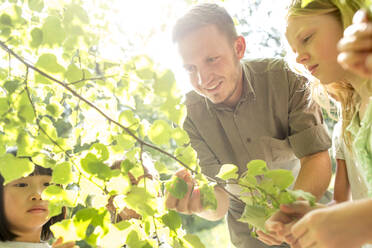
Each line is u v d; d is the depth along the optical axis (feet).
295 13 4.18
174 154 3.80
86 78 3.97
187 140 3.75
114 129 4.41
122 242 3.63
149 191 3.74
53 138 4.16
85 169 3.51
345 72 4.28
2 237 5.40
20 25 3.94
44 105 4.79
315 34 4.15
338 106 5.44
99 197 3.67
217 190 5.40
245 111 6.42
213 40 5.49
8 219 5.41
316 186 5.90
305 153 6.13
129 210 4.92
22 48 4.19
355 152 4.66
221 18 5.70
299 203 3.66
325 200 6.80
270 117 6.43
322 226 2.76
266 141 6.54
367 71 2.18
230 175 3.76
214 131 6.72
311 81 5.43
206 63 5.53
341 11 4.00
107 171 3.51
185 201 4.11
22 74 4.47
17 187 5.40
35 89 4.72
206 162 6.89
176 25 5.47
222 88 5.74
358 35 2.15
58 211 3.87
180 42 5.48
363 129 4.11
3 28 3.90
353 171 5.06
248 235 7.36
